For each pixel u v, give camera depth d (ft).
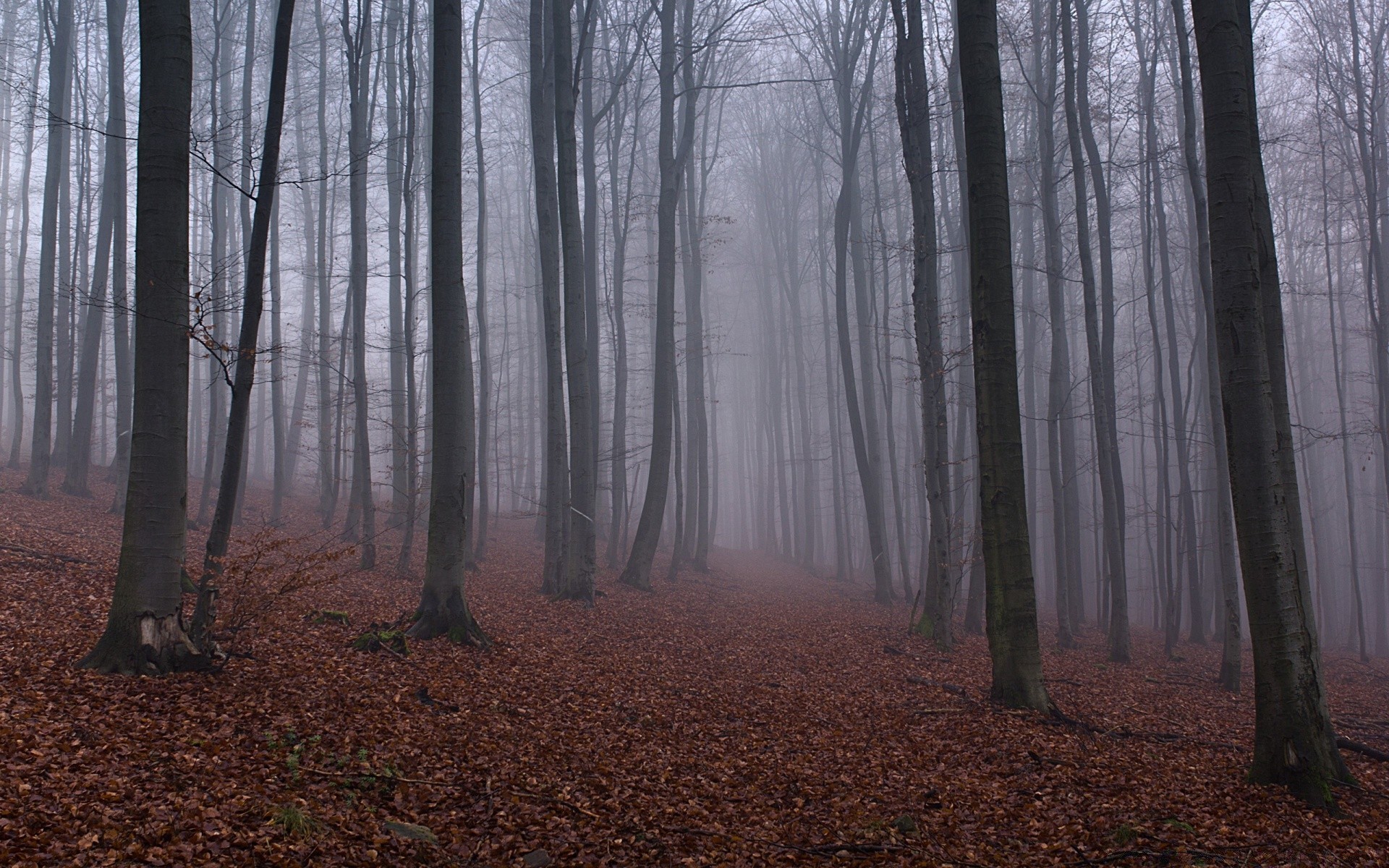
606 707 32.96
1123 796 25.29
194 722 22.76
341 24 54.90
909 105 53.93
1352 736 39.34
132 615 25.23
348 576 54.49
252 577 29.17
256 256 29.37
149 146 25.48
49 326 61.98
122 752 19.74
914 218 60.03
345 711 26.04
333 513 79.41
